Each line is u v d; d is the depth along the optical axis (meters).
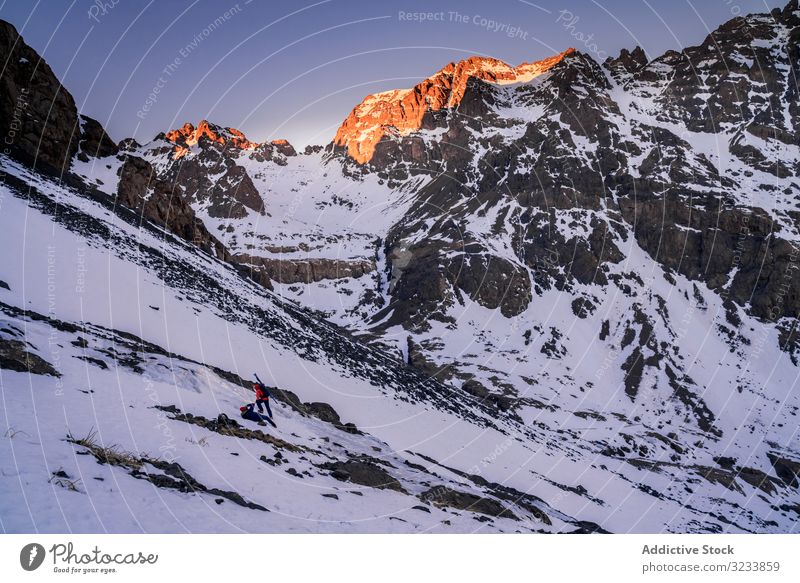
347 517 16.94
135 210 72.81
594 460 77.06
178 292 46.34
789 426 118.31
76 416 16.52
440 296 158.38
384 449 34.78
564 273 166.38
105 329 30.72
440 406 59.59
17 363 18.62
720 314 154.50
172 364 27.69
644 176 195.12
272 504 16.05
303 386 42.00
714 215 174.38
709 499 74.50
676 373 134.62
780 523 72.62
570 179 196.50
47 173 59.84
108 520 11.59
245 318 52.19
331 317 171.88
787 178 194.25
